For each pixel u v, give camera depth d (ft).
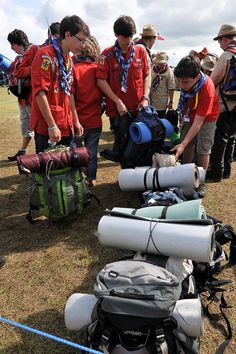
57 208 10.93
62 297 8.60
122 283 6.20
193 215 8.36
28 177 16.30
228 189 14.53
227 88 13.91
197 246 7.32
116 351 6.05
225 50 14.03
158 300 5.83
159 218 8.50
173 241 7.52
